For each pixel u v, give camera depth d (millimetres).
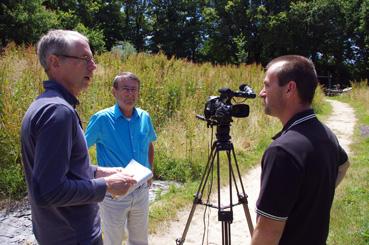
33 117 2043
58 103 2068
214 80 12570
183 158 7750
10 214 5441
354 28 46531
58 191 1959
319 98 18812
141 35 56188
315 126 2160
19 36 31734
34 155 2041
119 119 3756
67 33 2279
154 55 12969
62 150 2008
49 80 2260
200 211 5926
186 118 9266
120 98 3754
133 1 55625
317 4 46062
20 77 7637
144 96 9289
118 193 2279
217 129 3578
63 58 2219
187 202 6180
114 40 54125
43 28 33219
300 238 2076
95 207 2365
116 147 3725
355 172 7738
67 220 2176
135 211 3770
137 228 3830
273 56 49562
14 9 32125
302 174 1979
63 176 2002
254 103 12266
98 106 8320
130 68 10766
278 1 49281
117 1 52938
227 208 3723
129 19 56188
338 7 46062
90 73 2350
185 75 11531
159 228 5340
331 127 13578
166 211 5809
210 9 51188
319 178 2029
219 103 3436
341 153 2436
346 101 23812
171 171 7426
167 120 9422
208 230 5367
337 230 5051
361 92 23234
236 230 5480
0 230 5000
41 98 2129
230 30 51219
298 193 2010
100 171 2648
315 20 46125
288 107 2211
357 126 13555
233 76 14461
